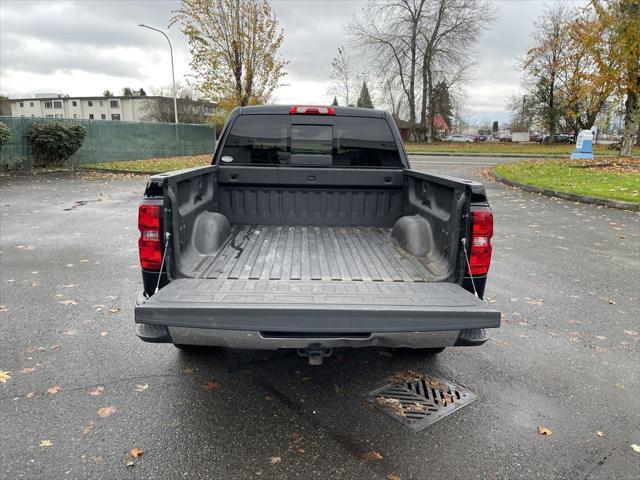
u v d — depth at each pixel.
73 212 10.11
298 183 4.60
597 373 3.71
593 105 23.22
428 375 3.66
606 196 11.95
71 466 2.59
